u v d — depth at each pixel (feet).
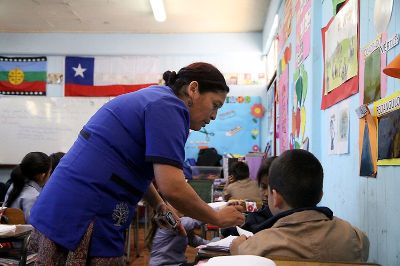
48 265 3.55
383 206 4.70
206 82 3.95
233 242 3.98
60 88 22.94
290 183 3.89
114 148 3.71
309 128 8.67
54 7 19.13
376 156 4.93
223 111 22.33
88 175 3.65
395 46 4.39
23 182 9.07
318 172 3.94
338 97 6.76
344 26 6.43
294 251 3.58
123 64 22.88
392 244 4.42
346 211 6.31
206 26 21.54
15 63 23.08
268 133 20.35
